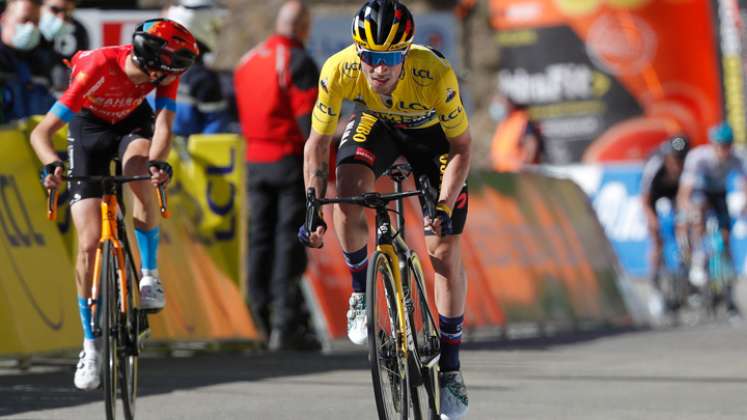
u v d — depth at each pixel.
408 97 15.73
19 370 22.92
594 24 58.88
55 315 22.53
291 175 27.06
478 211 33.75
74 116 17.64
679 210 44.12
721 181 43.69
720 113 58.19
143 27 16.84
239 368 23.67
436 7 60.31
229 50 54.22
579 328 37.44
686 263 43.81
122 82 17.19
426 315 16.52
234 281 26.42
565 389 21.44
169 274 24.94
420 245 30.48
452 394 16.77
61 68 27.88
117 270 16.44
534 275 35.25
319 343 27.77
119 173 18.02
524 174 36.75
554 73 59.53
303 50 27.06
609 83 58.94
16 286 21.69
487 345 30.19
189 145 26.12
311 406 18.83
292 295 27.25
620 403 19.80
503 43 60.56
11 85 25.14
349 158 16.03
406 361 15.41
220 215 26.30
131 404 16.80
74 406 18.38
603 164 58.91
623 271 41.09
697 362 26.05
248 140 27.42
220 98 27.19
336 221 15.96
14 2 24.95
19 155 22.69
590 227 40.00
